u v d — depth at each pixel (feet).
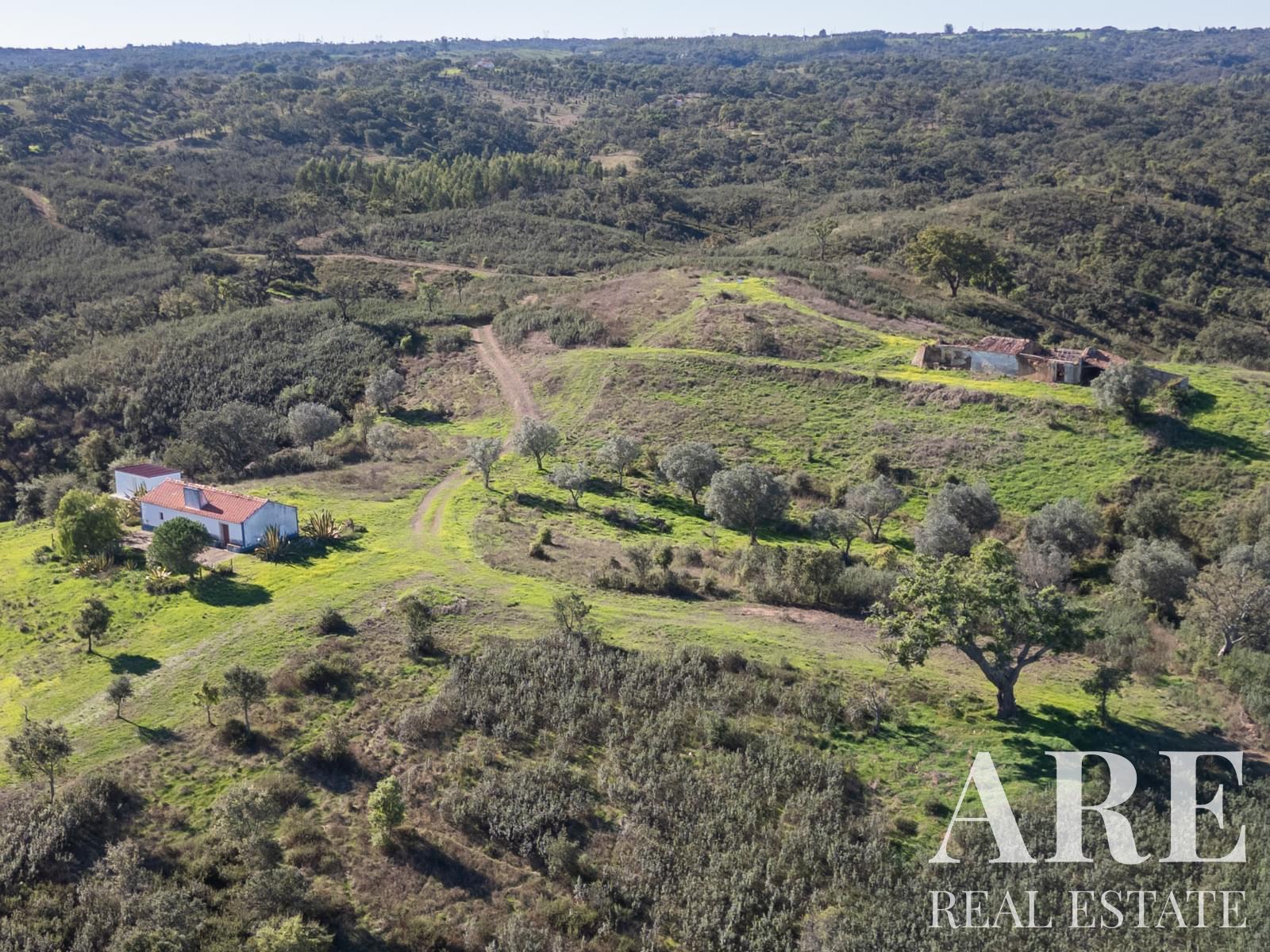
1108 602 176.04
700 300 354.33
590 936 97.14
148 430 302.25
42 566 192.65
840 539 209.87
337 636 150.20
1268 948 89.61
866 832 107.45
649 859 105.19
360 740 124.77
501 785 115.65
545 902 99.86
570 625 147.54
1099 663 149.07
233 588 173.99
